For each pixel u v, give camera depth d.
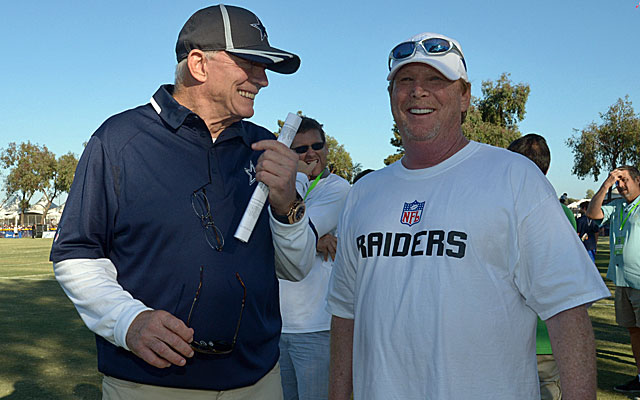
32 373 5.55
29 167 74.44
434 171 1.84
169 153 1.87
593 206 5.64
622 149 38.22
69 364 5.91
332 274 2.13
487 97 45.22
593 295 1.60
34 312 9.22
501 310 1.67
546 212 1.67
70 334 7.45
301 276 2.16
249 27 1.92
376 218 1.88
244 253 1.94
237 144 2.05
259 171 1.86
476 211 1.70
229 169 1.98
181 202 1.84
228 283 1.87
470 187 1.75
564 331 1.63
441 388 1.65
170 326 1.63
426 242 1.74
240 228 1.82
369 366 1.82
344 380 2.06
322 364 3.33
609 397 4.85
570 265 1.62
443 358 1.66
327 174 3.53
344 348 2.08
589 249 11.73
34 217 79.31
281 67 2.06
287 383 3.45
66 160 75.88
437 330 1.67
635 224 5.23
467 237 1.69
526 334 1.72
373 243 1.86
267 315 2.08
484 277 1.68
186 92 1.96
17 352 6.44
